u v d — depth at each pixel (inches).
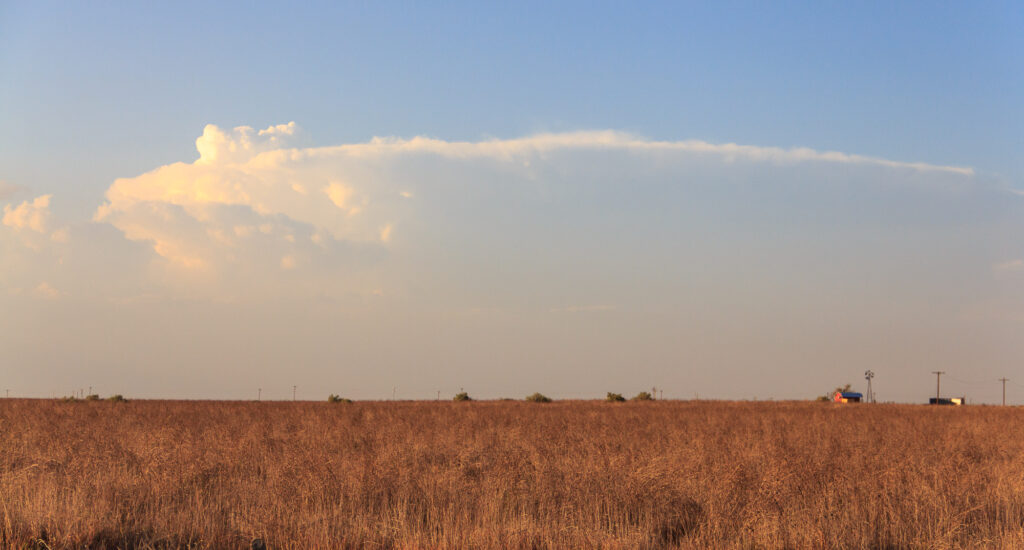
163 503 509.4
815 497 530.9
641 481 562.6
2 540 406.9
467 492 560.1
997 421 1608.0
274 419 1457.9
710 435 1106.1
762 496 526.6
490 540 431.5
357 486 555.5
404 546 420.8
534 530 446.0
